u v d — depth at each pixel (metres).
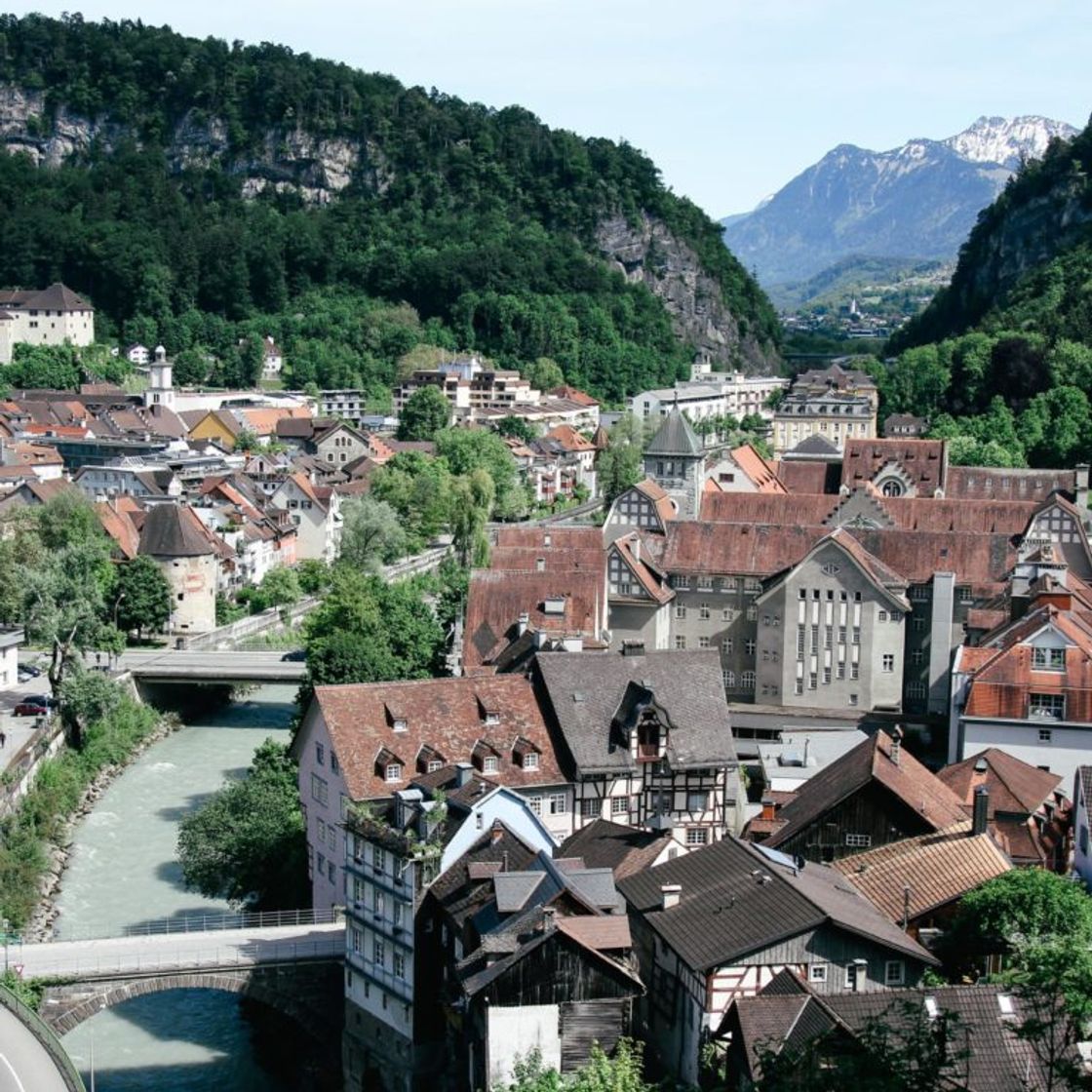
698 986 102.50
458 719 142.00
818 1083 74.38
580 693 145.00
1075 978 79.69
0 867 156.12
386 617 199.12
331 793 138.75
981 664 158.62
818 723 190.38
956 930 107.00
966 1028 80.75
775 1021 91.38
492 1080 104.12
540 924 105.50
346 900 125.88
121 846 171.38
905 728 185.88
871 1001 91.88
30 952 128.75
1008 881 107.06
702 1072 97.81
